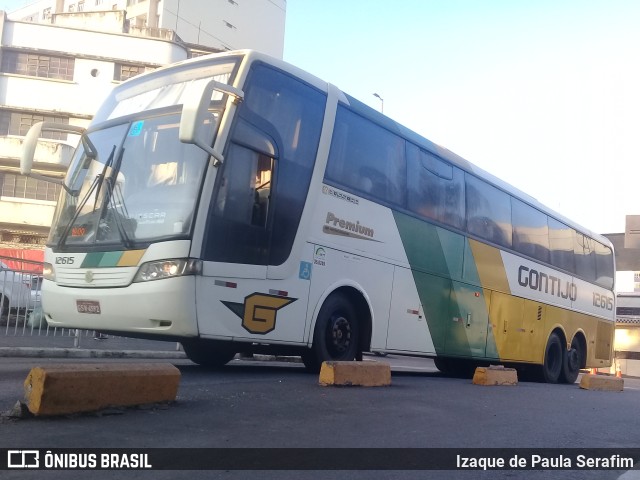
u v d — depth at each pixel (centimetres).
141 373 597
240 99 797
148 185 805
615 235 3909
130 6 5066
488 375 1081
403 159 1077
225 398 678
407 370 1522
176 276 740
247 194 802
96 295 792
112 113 920
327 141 913
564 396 990
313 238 885
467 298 1205
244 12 5294
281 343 843
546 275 1487
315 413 637
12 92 3284
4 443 466
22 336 1133
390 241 1027
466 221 1225
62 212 887
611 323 1836
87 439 485
